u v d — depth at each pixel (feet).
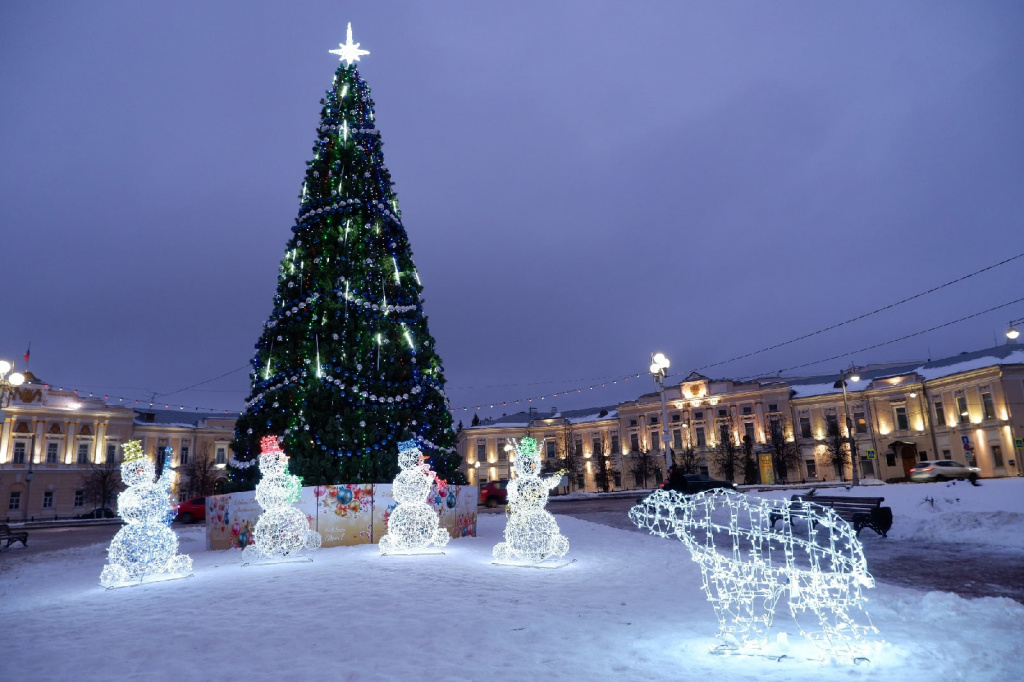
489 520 72.69
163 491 34.24
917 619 20.49
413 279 61.98
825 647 17.34
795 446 192.03
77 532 100.22
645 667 16.35
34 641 21.04
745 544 43.68
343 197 60.03
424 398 59.11
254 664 17.44
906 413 177.27
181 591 29.40
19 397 193.98
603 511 83.25
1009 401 148.66
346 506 47.50
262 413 55.52
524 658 17.37
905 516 49.39
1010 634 18.33
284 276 59.88
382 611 23.39
